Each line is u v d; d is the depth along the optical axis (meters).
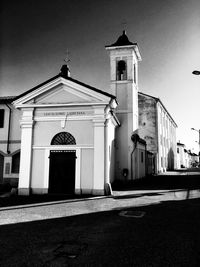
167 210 8.91
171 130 49.44
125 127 18.98
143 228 6.54
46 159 13.70
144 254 4.75
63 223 7.14
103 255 4.70
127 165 18.34
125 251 4.90
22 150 13.81
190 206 9.66
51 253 4.82
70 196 12.45
